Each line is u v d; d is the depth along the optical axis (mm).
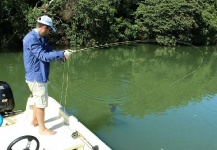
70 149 3582
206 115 7715
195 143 6152
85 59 15109
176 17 18438
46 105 3891
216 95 9727
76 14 17625
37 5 18469
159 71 13336
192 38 20766
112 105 8445
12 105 4809
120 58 15719
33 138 3275
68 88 10031
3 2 16234
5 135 3861
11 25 16922
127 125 6945
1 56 14836
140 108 8281
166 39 18875
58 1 17375
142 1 19734
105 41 18578
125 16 19672
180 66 14562
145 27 19000
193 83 11398
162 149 5902
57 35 18250
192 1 18859
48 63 3812
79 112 7773
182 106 8477
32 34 3592
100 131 6570
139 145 6027
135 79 11664
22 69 12367
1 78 10938
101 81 11102
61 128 4098
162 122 7191
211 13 21062
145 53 17203
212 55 17719
